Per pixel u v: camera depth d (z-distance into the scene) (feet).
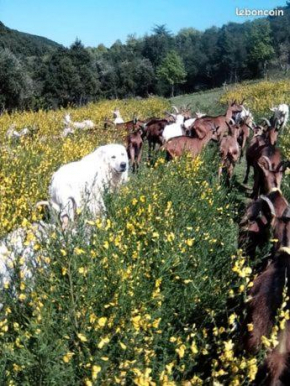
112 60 349.20
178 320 15.56
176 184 27.66
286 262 14.35
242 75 327.67
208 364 14.76
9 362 12.80
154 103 138.31
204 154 42.86
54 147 44.70
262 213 21.36
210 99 165.07
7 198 25.30
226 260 19.42
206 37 386.11
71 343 13.14
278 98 103.40
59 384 12.03
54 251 14.34
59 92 243.81
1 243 17.22
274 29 346.13
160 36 398.21
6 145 40.11
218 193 29.22
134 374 12.00
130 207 21.30
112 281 14.30
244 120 58.49
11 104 186.60
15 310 13.61
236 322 15.83
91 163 26.48
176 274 16.88
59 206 25.08
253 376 11.63
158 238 17.60
